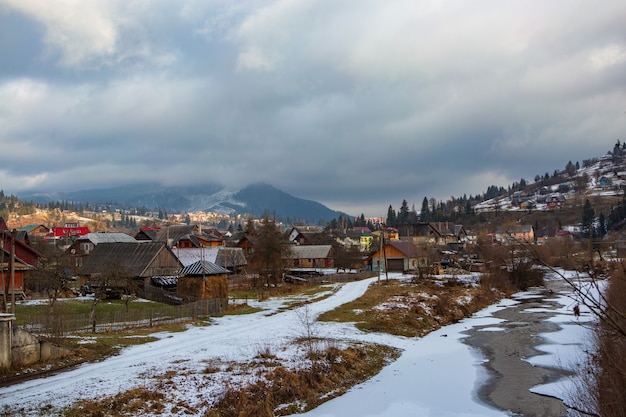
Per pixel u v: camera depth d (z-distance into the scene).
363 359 35.56
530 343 42.38
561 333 46.25
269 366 30.73
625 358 17.94
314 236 154.75
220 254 96.19
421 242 138.88
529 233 163.88
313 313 54.25
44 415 21.73
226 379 27.91
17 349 28.86
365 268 117.56
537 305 67.50
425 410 26.19
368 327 47.16
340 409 26.34
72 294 63.78
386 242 114.44
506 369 34.03
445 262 116.38
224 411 24.02
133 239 118.31
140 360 31.94
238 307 59.16
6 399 23.55
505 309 64.69
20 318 44.38
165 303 59.97
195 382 27.30
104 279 51.22
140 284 67.94
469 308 63.12
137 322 45.62
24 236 73.12
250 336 41.06
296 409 26.19
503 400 27.52
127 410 23.06
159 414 23.05
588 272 11.19
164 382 26.88
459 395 28.58
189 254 95.69
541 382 30.67
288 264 110.75
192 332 43.06
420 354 39.16
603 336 21.62
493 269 87.31
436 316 55.72
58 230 176.88
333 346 36.28
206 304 53.34
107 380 26.92
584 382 24.75
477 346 41.81
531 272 90.00
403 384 30.86
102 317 43.03
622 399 17.23
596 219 189.12
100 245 74.56
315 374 30.17
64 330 39.22
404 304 60.06
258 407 24.81
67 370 29.12
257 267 91.81
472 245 151.25
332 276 92.69
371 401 27.59
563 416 24.59
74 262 96.88
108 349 34.84
